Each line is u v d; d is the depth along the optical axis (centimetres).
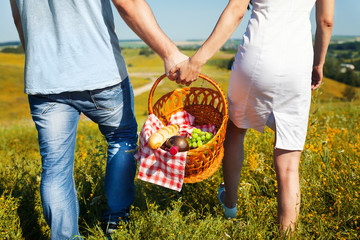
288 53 191
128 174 231
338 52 17112
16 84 7806
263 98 202
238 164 235
